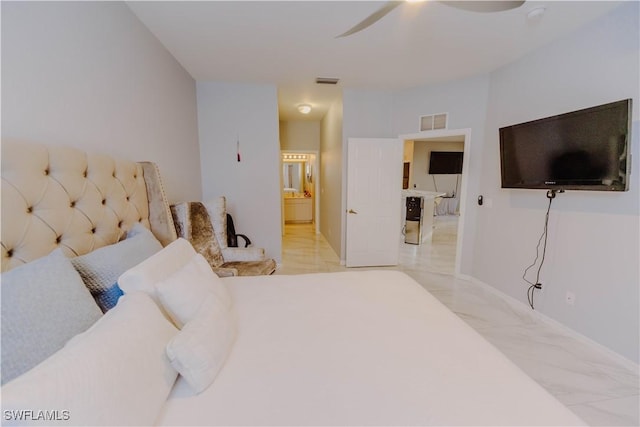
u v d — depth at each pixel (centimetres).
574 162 196
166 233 182
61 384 52
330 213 486
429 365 94
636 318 173
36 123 112
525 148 235
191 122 305
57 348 71
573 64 211
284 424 71
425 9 183
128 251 120
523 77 257
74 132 133
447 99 329
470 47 240
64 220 110
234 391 82
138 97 193
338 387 84
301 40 227
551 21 197
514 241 270
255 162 347
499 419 73
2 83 98
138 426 63
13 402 45
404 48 242
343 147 372
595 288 196
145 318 82
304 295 150
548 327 228
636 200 172
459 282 330
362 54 254
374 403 78
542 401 79
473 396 81
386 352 101
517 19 196
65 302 79
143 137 200
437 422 72
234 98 333
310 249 480
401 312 131
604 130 176
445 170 820
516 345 202
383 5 165
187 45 234
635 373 172
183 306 104
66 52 127
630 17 174
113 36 164
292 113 498
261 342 107
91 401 55
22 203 93
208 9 183
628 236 176
